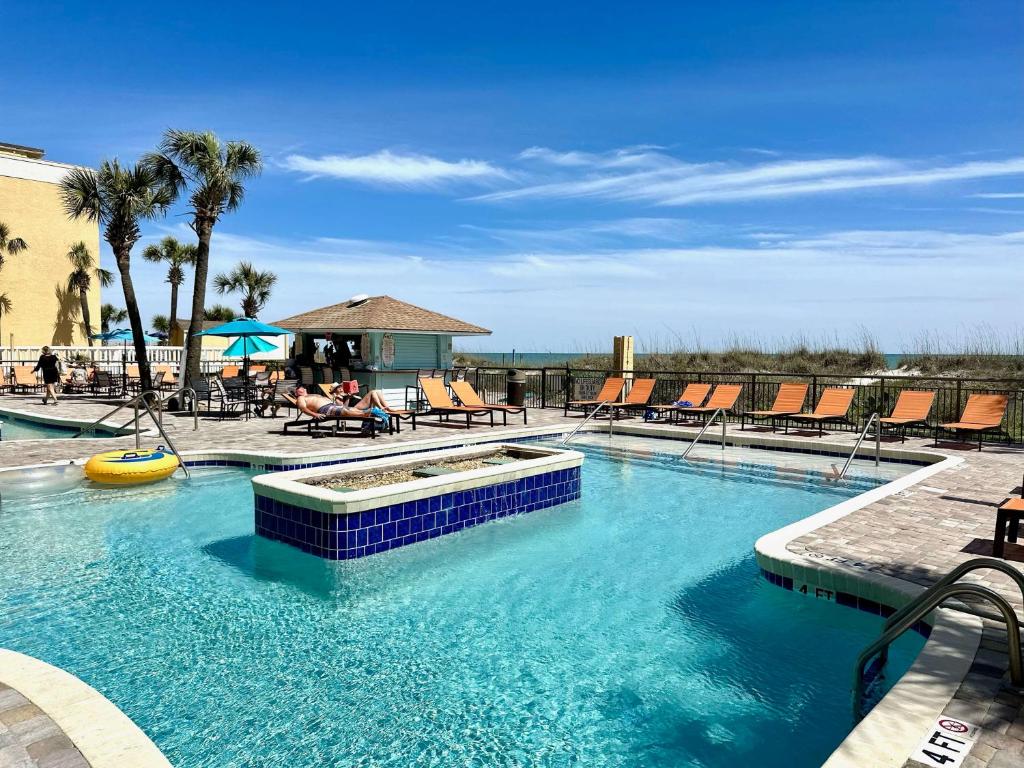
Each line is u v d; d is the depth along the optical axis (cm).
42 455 971
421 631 466
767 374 1491
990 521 628
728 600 529
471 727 346
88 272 4022
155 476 884
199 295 1777
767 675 406
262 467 975
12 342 3753
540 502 812
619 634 464
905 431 1323
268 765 309
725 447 1290
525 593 541
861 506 689
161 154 1789
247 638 452
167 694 375
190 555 619
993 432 1178
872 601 459
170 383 2314
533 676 404
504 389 2022
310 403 1230
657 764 316
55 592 527
